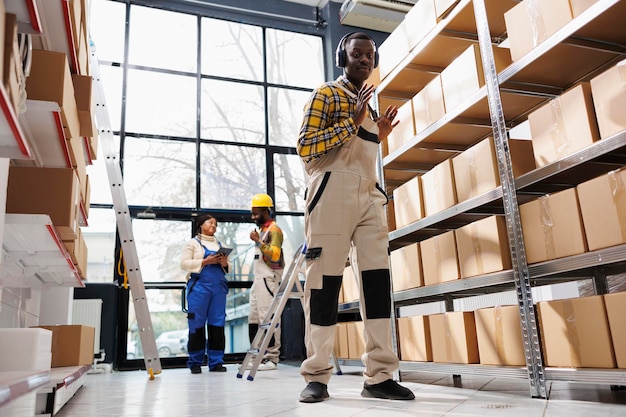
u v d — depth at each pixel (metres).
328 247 1.82
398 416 1.42
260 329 3.39
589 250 1.68
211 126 5.43
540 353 1.80
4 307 2.21
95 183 4.85
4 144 0.88
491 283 2.12
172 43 5.51
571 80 2.22
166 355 4.71
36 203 1.50
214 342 4.03
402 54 2.96
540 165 1.95
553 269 1.80
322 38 6.21
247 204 5.35
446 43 2.72
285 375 3.40
